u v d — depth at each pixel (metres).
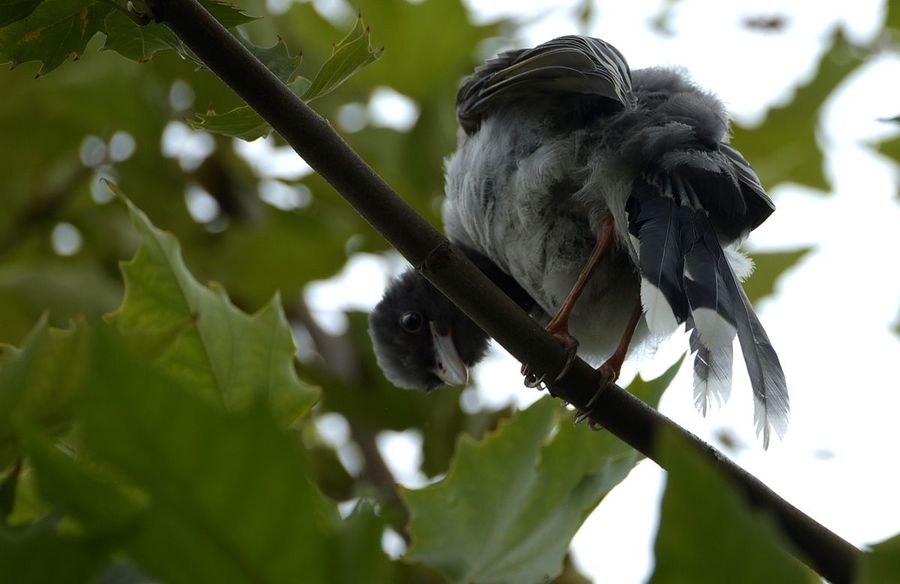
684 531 2.90
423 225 7.36
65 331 5.20
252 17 7.07
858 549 6.73
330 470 11.55
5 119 13.27
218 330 6.07
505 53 10.96
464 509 6.17
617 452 6.17
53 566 3.05
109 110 13.37
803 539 6.85
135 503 3.05
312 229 12.96
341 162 7.07
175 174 13.65
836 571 6.77
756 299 12.34
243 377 6.05
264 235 12.80
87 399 2.81
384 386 12.89
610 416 7.65
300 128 6.99
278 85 6.91
